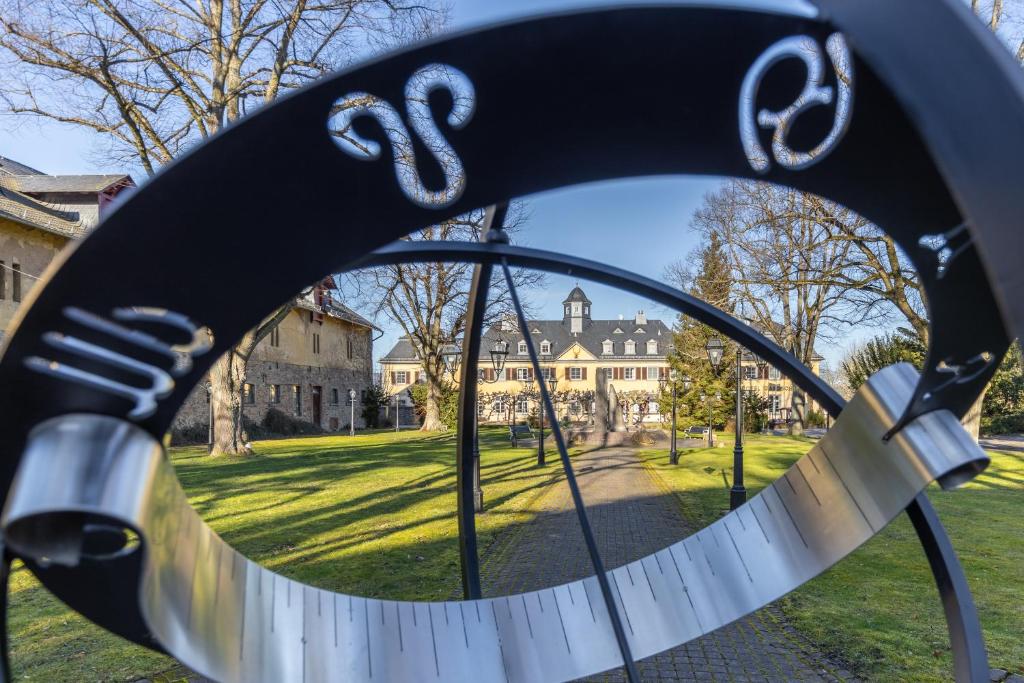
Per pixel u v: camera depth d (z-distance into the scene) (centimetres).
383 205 155
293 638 262
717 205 2020
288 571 607
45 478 141
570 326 6319
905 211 159
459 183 156
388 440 2670
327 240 158
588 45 137
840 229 1702
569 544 732
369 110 144
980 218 99
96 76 1497
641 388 5828
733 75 142
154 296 154
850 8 119
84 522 153
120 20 1473
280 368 3316
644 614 314
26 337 146
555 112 147
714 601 304
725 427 3428
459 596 535
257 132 141
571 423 3853
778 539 301
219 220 149
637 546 725
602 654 304
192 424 2572
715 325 312
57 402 156
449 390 3525
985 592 554
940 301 177
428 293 3144
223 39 1655
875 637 447
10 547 144
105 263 146
